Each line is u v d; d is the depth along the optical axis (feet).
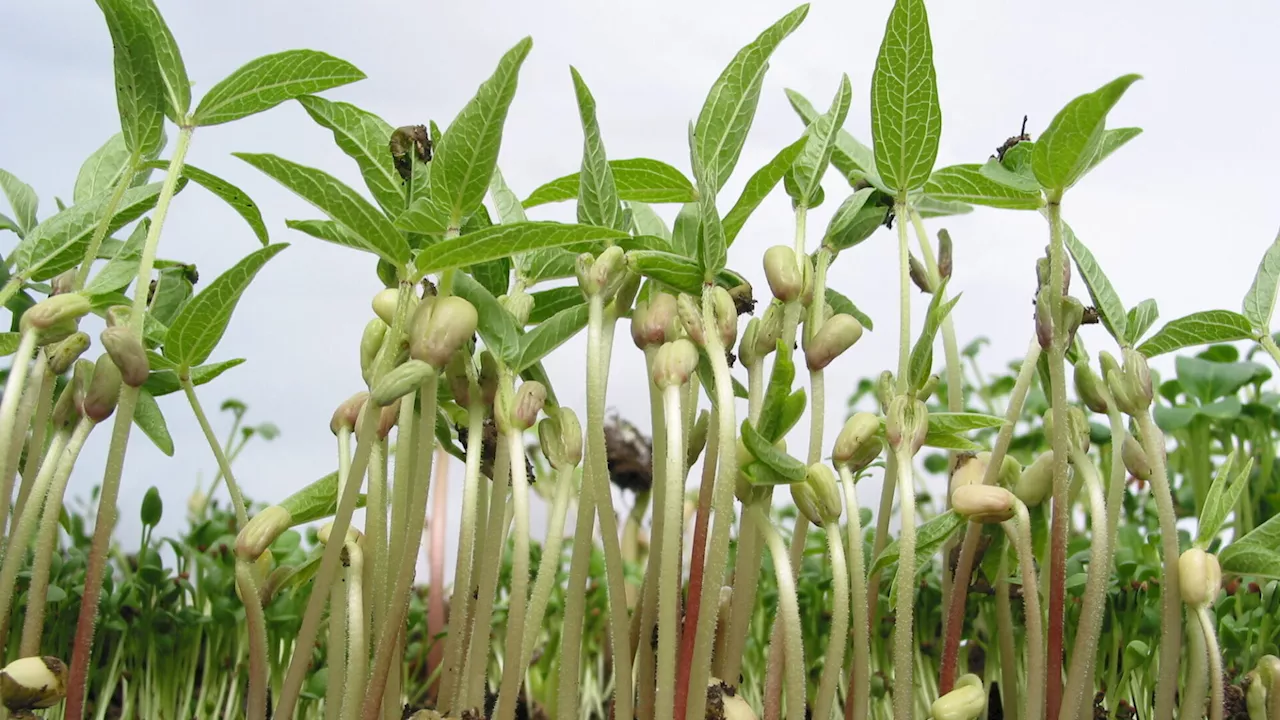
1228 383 1.03
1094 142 0.66
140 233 0.83
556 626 1.16
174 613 0.97
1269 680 0.73
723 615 0.77
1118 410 0.75
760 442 0.65
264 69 0.71
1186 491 1.17
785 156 0.73
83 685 0.66
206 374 0.80
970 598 0.90
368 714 0.68
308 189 0.63
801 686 0.66
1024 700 0.92
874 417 0.69
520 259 0.80
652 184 0.78
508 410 0.68
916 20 0.71
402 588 0.69
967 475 0.80
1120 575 0.91
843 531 1.08
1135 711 0.91
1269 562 0.71
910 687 0.68
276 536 0.69
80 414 0.70
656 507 0.72
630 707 0.69
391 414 0.73
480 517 0.78
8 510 0.67
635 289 0.72
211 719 1.05
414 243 0.79
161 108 0.70
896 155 0.75
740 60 0.76
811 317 0.75
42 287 0.81
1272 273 0.81
